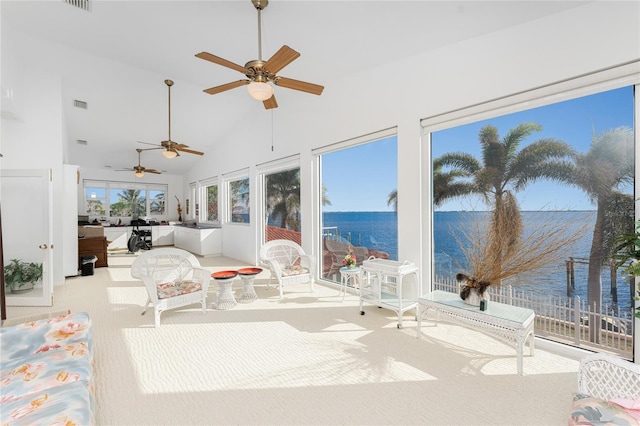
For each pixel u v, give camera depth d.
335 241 4.52
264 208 6.06
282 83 2.74
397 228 3.46
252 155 6.08
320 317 3.20
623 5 1.99
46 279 3.62
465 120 2.83
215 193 8.05
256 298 3.83
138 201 9.15
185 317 3.21
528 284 2.68
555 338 2.50
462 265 3.11
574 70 2.19
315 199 4.62
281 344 2.55
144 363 2.24
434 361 2.25
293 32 3.06
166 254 3.38
